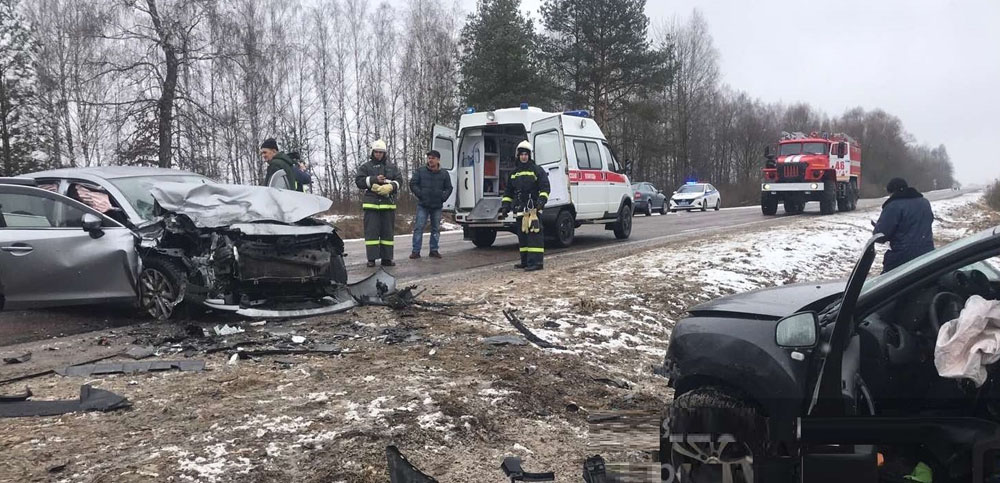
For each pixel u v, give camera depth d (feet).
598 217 47.93
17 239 22.89
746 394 11.06
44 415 14.30
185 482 11.47
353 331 21.90
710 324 11.72
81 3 91.81
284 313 22.95
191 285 21.98
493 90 112.68
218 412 14.52
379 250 36.83
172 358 18.90
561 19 127.13
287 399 15.37
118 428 13.65
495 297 27.37
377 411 14.65
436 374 17.48
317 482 11.75
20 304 23.17
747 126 236.84
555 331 22.88
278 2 121.49
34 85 110.52
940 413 10.52
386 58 137.69
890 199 27.20
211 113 94.58
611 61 128.06
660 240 52.06
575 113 45.85
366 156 136.05
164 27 88.74
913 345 11.16
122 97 104.94
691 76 196.85
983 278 12.05
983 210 108.99
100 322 23.49
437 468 12.82
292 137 116.88
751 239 51.08
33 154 110.32
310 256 23.77
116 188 24.86
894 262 27.04
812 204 117.29
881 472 9.74
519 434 14.75
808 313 10.28
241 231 22.13
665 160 185.26
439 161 41.22
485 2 117.50
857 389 10.39
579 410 16.26
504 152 46.39
